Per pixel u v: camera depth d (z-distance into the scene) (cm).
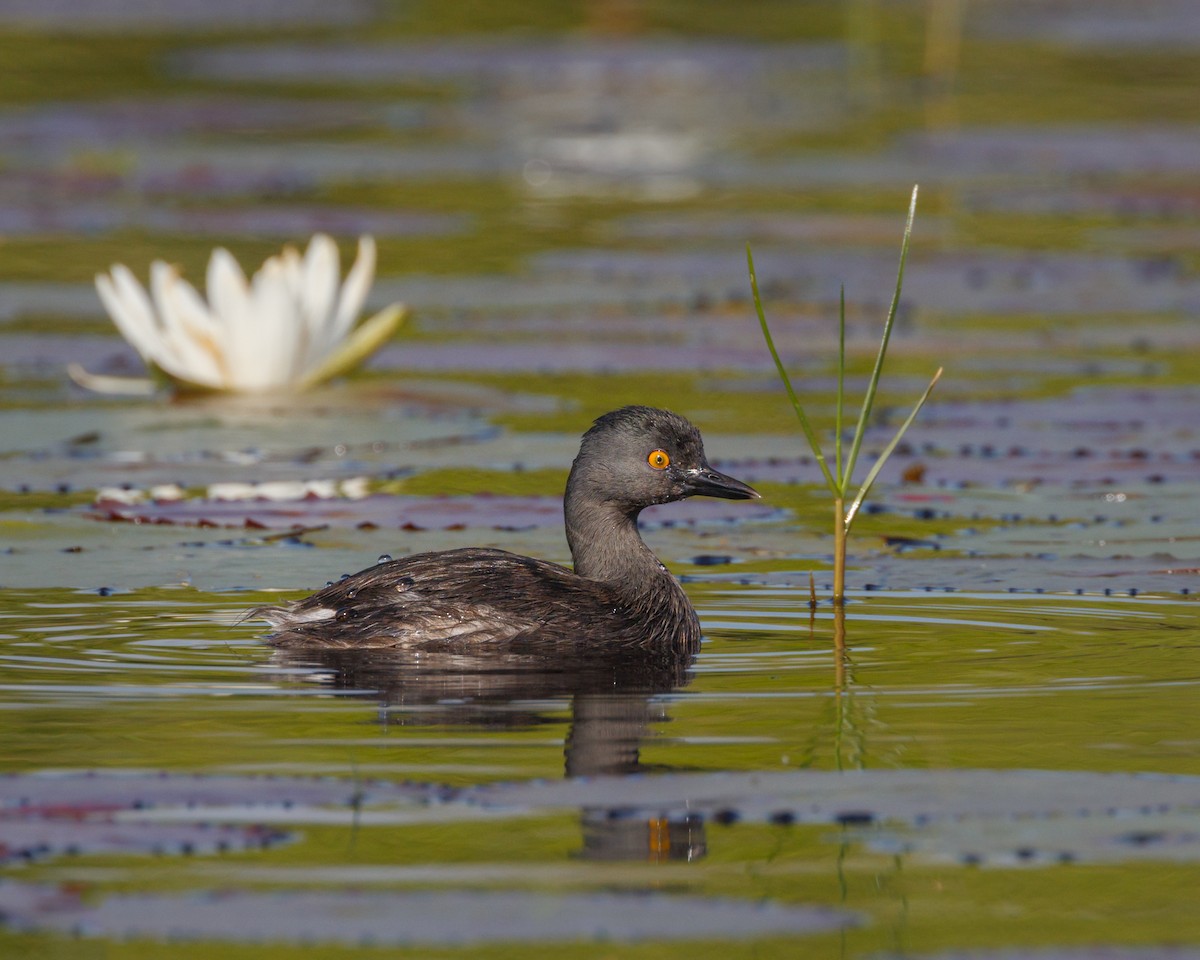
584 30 4809
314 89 4250
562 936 642
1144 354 2100
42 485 1467
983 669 1015
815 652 1063
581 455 1199
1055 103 3900
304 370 1880
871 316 2298
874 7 4997
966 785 795
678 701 958
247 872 699
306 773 820
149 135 3672
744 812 762
